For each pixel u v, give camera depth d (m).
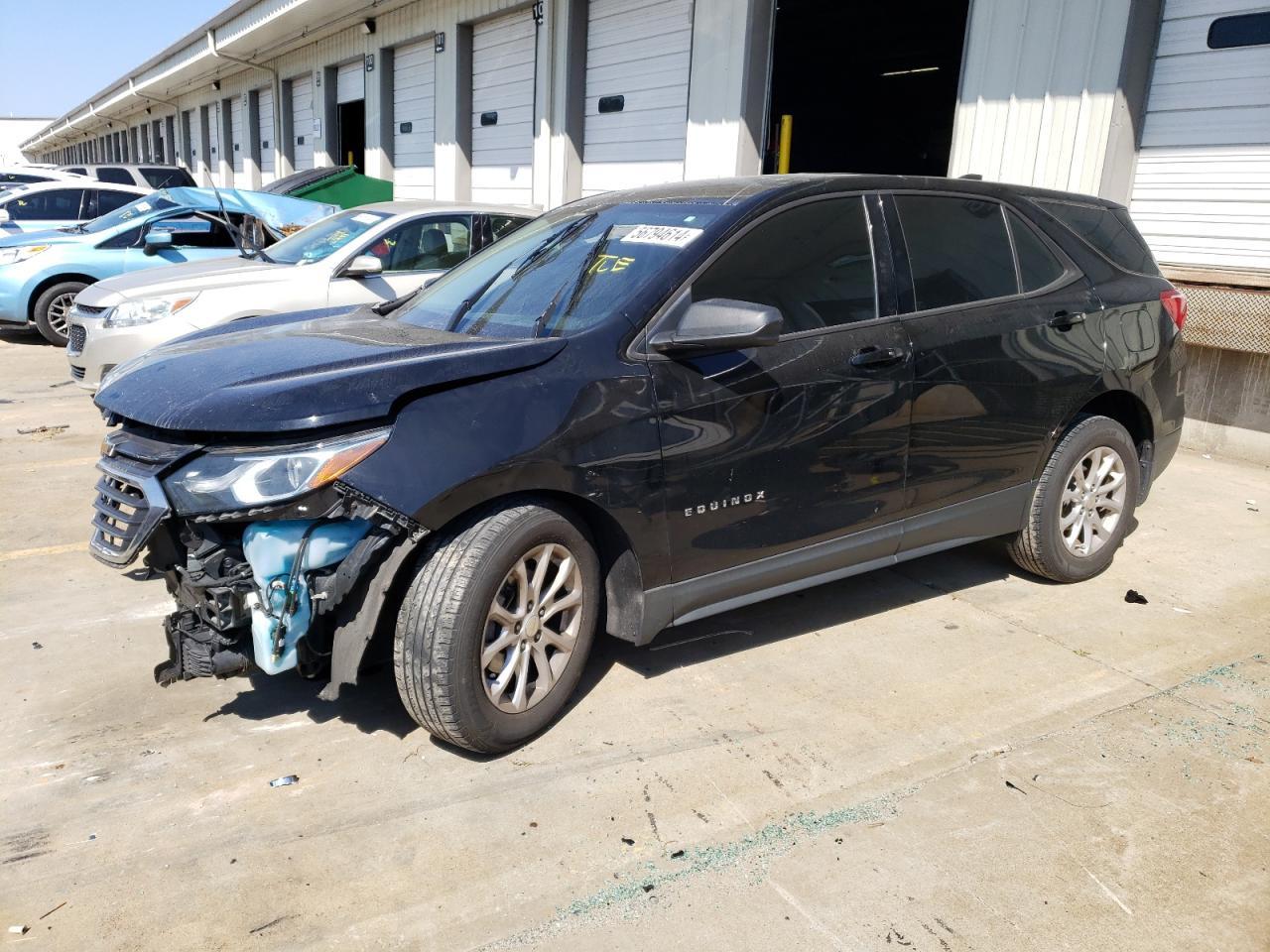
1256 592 4.54
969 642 4.00
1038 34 7.53
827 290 3.62
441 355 3.03
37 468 6.16
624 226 3.73
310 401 2.78
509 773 3.05
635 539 3.20
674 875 2.60
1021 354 4.06
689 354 3.26
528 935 2.39
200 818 2.81
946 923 2.43
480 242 8.24
